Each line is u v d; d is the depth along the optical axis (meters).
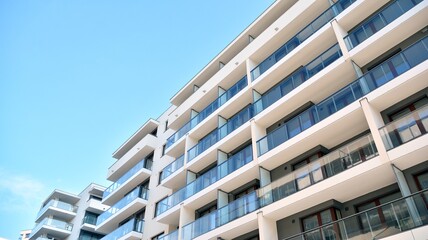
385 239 10.53
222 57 26.02
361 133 14.70
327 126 14.61
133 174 30.03
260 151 17.64
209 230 17.80
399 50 14.52
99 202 41.84
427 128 11.39
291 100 17.41
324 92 16.78
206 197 19.77
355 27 16.88
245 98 21.16
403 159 11.58
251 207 16.28
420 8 13.48
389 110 13.64
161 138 30.81
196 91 26.56
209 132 23.98
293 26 20.42
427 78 12.40
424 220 9.97
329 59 16.97
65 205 43.56
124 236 25.45
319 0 19.08
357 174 12.45
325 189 13.30
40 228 40.12
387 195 12.92
